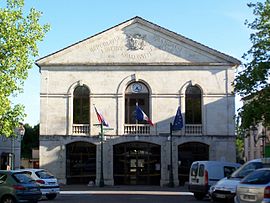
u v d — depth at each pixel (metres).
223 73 42.69
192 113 42.72
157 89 42.75
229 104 42.44
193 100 42.94
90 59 43.06
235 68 42.75
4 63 24.44
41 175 27.39
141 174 42.28
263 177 15.53
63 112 42.62
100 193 32.59
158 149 42.41
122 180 42.19
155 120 42.47
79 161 42.28
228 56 42.62
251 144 66.38
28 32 25.17
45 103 42.66
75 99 43.03
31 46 25.14
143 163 42.31
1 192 21.72
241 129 31.05
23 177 22.30
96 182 41.81
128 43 43.16
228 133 42.22
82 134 42.44
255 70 28.61
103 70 43.03
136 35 43.12
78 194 31.73
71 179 42.19
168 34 42.91
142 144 42.47
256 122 29.47
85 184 42.00
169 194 31.59
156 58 43.00
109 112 42.62
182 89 42.66
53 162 42.16
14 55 24.53
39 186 24.03
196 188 26.44
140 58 43.00
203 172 25.89
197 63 42.75
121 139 42.25
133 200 26.34
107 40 43.22
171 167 40.34
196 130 42.50
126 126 42.59
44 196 27.70
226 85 42.59
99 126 42.38
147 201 25.59
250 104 28.97
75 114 42.84
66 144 42.28
